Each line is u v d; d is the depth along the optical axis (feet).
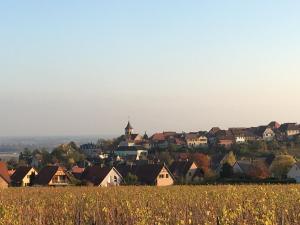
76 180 270.46
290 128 558.56
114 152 538.06
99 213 77.61
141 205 93.86
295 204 91.81
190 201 102.58
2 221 70.03
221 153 400.06
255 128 575.79
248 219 68.33
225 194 121.08
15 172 282.56
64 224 74.64
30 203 106.22
